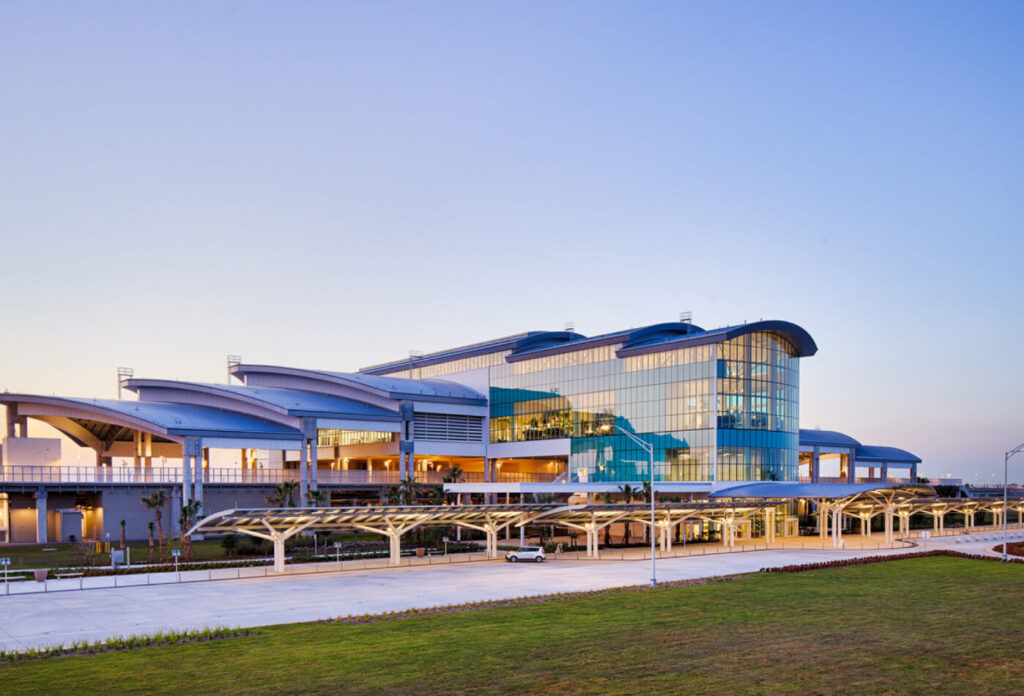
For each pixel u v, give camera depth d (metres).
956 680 28.59
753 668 30.14
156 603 46.00
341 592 50.38
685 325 113.12
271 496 107.50
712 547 86.75
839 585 53.69
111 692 26.69
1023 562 69.19
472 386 134.88
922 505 100.12
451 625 38.66
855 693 26.95
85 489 93.19
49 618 41.03
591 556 75.88
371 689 27.19
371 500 115.88
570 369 118.25
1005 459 73.19
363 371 168.38
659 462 104.50
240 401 112.94
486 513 71.62
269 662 30.89
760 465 102.31
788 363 108.31
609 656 31.97
